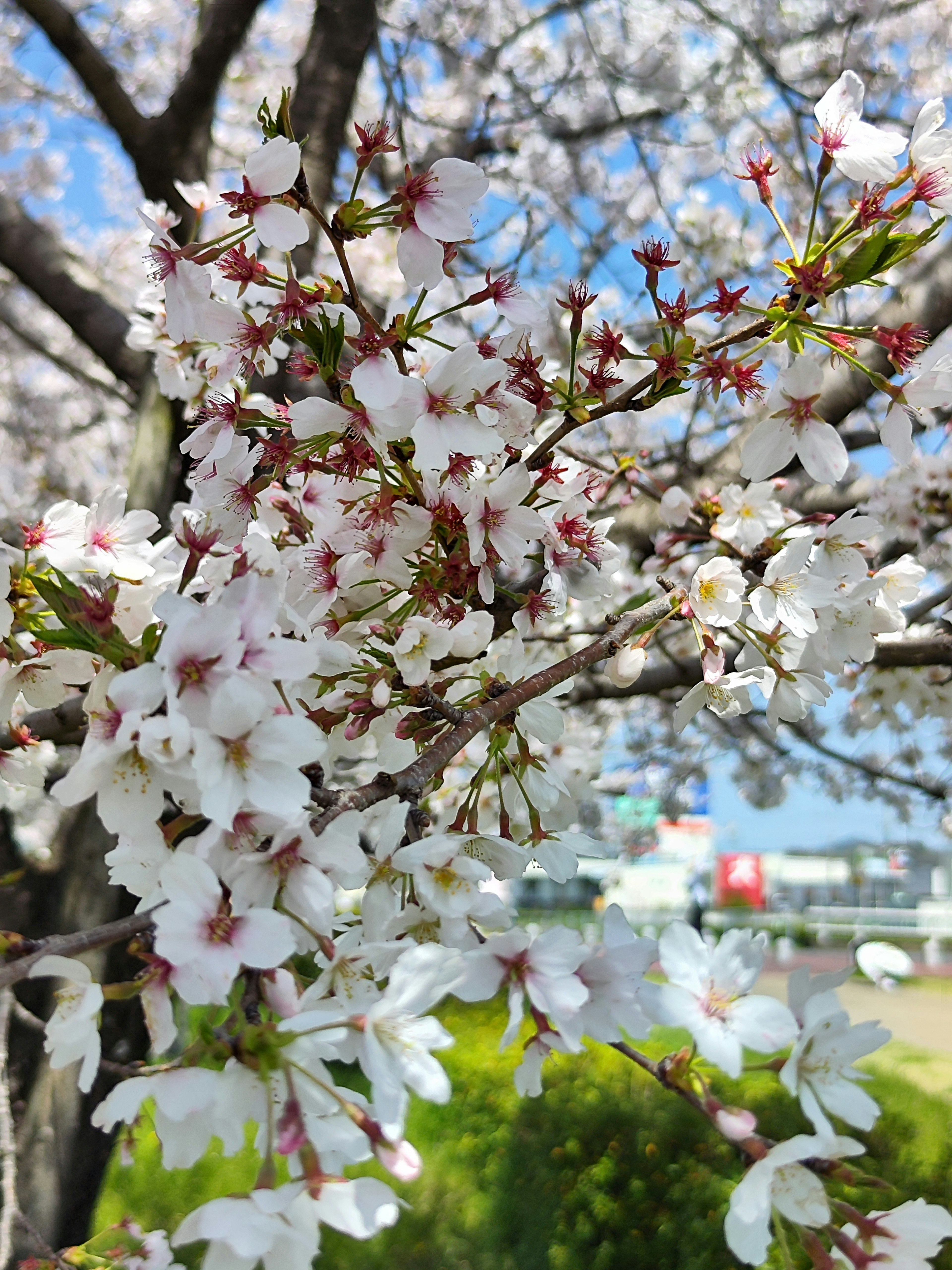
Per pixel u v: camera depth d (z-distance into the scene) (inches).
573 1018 10.2
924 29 58.5
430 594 15.6
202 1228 8.2
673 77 60.7
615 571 17.9
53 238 36.4
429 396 14.0
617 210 63.8
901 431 15.2
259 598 10.7
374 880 12.1
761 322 15.0
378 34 35.1
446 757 12.9
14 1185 28.9
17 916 31.6
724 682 17.1
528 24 60.7
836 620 19.0
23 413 66.8
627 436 54.5
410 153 49.3
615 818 73.9
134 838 10.5
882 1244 9.3
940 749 59.1
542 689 14.7
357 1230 8.4
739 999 9.9
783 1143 9.3
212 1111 9.6
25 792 21.0
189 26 64.4
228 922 9.5
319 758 10.1
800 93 50.4
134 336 26.4
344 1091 9.5
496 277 17.1
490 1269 49.6
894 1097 72.6
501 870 13.7
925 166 14.1
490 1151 65.8
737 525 23.9
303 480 17.6
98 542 14.9
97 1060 9.4
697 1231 53.4
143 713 9.9
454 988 9.9
